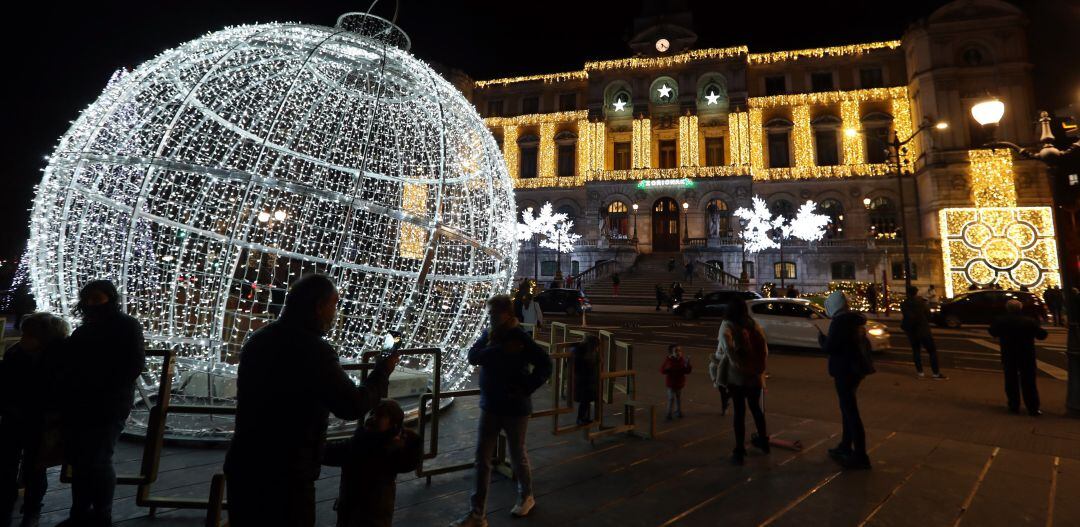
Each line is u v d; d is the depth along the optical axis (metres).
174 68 5.05
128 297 4.62
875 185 36.75
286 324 2.37
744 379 5.23
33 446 3.30
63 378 3.08
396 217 5.15
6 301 14.84
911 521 3.88
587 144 42.12
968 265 31.73
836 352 5.30
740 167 37.78
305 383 2.25
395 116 6.18
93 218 4.81
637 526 3.70
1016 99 32.34
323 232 5.60
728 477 4.71
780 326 14.29
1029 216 31.11
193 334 4.98
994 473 4.92
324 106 5.91
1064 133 8.21
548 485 4.44
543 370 3.75
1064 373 10.93
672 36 41.81
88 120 4.86
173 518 3.64
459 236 5.66
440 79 6.20
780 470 4.92
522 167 44.44
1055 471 4.99
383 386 2.70
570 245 37.50
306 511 2.22
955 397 8.49
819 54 39.06
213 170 4.66
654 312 26.42
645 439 5.88
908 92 36.81
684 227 38.06
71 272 4.72
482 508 3.59
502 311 3.87
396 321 5.69
